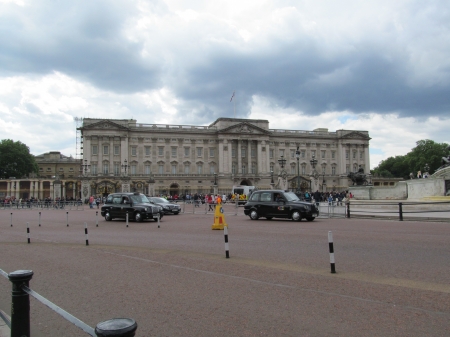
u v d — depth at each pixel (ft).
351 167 471.21
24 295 19.47
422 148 549.54
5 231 95.55
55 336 25.99
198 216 148.46
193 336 24.86
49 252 59.62
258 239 70.13
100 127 390.21
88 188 351.67
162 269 45.14
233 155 432.66
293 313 28.68
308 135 460.14
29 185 369.91
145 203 122.93
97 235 83.10
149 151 408.87
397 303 30.58
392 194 186.60
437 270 41.75
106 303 32.37
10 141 448.65
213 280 39.32
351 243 62.59
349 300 31.55
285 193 116.88
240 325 26.53
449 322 26.30
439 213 126.72
